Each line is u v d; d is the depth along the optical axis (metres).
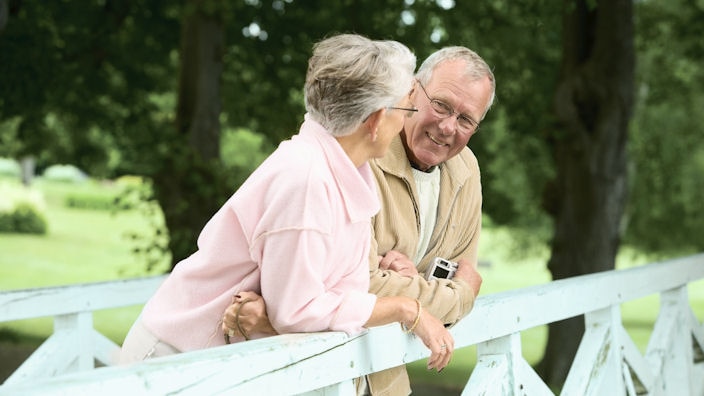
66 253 29.22
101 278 23.84
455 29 9.74
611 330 3.11
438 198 2.43
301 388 1.84
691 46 12.11
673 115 16.73
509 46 10.49
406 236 2.32
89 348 3.16
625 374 3.15
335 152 1.91
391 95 1.91
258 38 10.34
